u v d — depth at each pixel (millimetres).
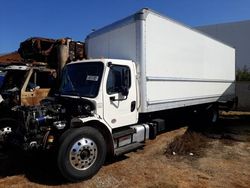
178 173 5520
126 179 5184
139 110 6488
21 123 5387
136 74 6418
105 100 5605
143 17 6371
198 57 9398
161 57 7148
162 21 7164
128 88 6145
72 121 5051
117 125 5914
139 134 6562
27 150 5043
